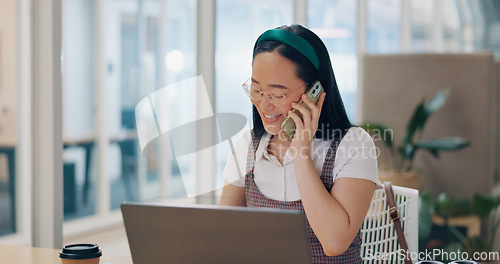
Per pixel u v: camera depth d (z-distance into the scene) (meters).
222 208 1.07
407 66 4.51
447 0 5.50
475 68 4.41
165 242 1.12
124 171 4.44
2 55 3.37
